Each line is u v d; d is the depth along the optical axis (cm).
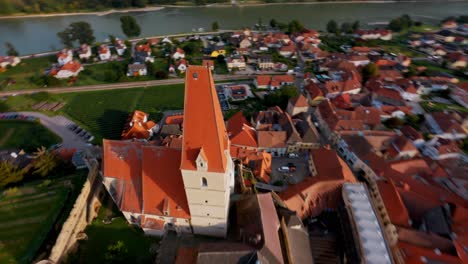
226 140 4528
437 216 6034
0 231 5712
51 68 16200
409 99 12850
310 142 8994
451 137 9900
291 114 11056
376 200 6925
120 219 6091
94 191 6381
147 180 5225
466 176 7675
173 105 12406
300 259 5122
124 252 5000
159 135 9756
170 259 5338
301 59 17612
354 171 8512
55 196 6531
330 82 12938
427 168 7794
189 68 3512
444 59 17175
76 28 19325
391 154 8719
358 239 5534
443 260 4997
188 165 4181
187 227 5600
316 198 6531
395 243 5772
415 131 9719
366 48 18625
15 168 7256
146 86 14238
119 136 10200
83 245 5569
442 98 13012
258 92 13400
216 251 4309
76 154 8150
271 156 8756
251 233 4888
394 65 15975
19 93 13262
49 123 10875
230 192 6038
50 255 4944
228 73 15712
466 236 5528
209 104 3709
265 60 16150
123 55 18062
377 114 10375
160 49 19212
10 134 10119
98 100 12725
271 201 5734
